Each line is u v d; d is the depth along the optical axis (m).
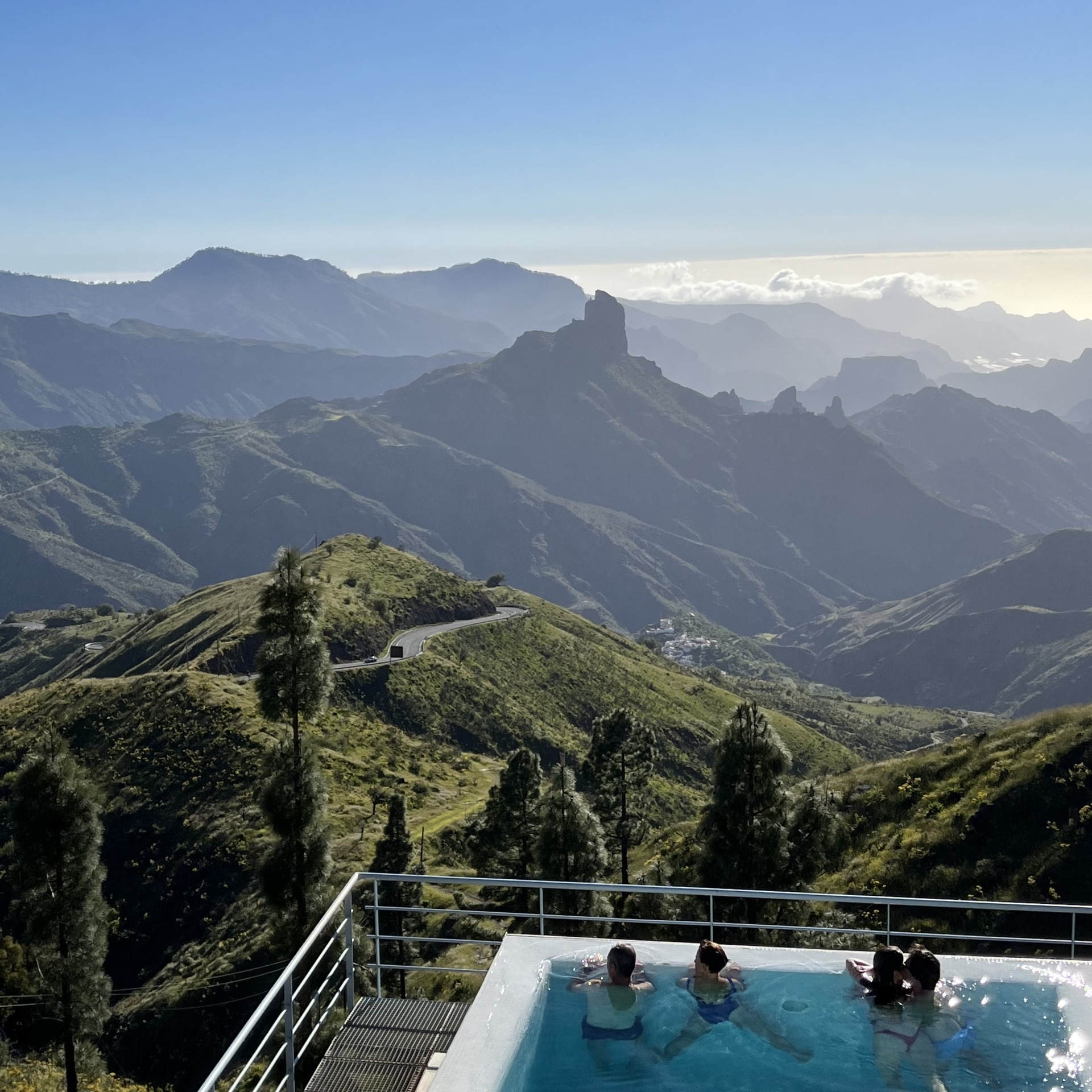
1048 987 9.70
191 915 67.56
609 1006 9.49
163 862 74.38
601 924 32.03
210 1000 52.19
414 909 11.32
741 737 25.42
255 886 65.69
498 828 49.88
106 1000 27.38
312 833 25.78
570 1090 8.41
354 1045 9.78
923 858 30.88
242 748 87.31
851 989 9.73
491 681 156.00
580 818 32.41
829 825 27.17
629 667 189.38
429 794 95.12
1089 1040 8.94
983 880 29.14
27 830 25.80
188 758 87.81
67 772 26.09
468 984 34.75
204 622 171.12
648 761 51.31
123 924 69.31
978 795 32.38
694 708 177.38
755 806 25.50
